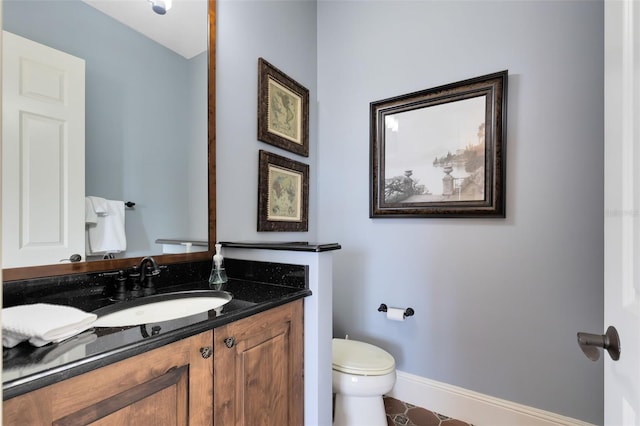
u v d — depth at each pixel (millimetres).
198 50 1407
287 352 1105
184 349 772
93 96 1069
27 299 900
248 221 1643
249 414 946
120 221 1129
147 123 1222
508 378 1586
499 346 1609
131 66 1176
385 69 1956
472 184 1665
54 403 567
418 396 1803
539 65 1527
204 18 1434
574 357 1448
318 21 2219
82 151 1038
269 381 1024
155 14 1261
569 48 1468
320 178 2197
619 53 564
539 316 1521
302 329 1184
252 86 1680
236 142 1579
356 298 2031
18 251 891
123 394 662
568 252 1464
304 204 2051
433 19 1803
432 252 1791
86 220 1040
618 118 566
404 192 1866
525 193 1552
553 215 1494
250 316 952
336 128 2141
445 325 1749
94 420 620
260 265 1331
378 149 1951
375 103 1959
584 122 1438
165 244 1263
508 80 1589
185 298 1146
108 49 1114
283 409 1082
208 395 825
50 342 662
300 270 1218
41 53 952
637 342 490
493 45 1635
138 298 1046
